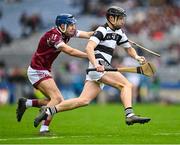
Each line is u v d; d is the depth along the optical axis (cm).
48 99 3362
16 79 7619
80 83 7712
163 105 6950
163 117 4812
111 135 3203
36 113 5297
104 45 3188
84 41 8894
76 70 8025
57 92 3238
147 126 3809
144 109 6009
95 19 9756
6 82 7631
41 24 9769
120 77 3177
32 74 3247
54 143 2769
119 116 4975
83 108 6231
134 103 7412
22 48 9181
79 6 10194
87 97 3191
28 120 4469
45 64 3234
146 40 9019
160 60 8550
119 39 3259
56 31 3216
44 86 3228
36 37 9488
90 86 3198
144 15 9562
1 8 10356
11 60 8725
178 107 6406
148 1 10000
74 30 3259
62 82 7712
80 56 3172
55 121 4384
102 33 3161
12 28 10000
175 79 7962
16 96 7606
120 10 3181
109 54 3203
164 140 2883
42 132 3253
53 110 3145
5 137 3117
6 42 9375
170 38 9081
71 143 2767
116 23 3183
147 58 8500
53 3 10369
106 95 7494
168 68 8331
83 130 3594
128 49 3319
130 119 3094
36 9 10269
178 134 3234
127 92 3139
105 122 4266
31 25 9712
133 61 7875
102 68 3080
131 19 9462
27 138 3020
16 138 3036
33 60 3250
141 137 3045
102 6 9969
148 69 3206
